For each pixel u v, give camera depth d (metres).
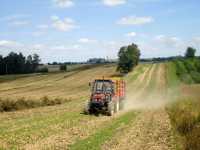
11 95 54.28
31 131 19.19
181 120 21.44
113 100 27.61
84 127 20.73
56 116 25.83
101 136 17.97
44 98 39.47
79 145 15.72
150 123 23.23
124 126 21.73
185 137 17.50
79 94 56.16
